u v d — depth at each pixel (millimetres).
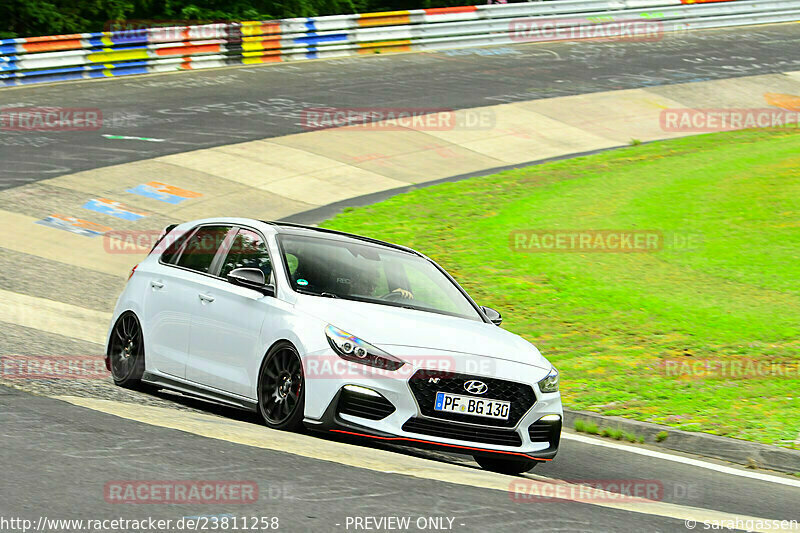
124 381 32812
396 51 135750
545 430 27641
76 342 40562
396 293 30312
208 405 31891
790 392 40750
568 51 140000
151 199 72375
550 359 45594
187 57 118812
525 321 51625
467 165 89000
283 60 126688
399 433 25484
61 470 20000
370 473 22484
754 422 36625
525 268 60312
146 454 21938
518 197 77250
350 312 27625
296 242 30703
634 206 73250
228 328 29281
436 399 25922
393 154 89875
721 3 161000
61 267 56656
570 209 73125
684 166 84938
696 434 34969
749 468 32875
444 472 24234
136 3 153500
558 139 99250
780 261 61156
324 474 21781
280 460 22703
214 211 71250
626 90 118500
